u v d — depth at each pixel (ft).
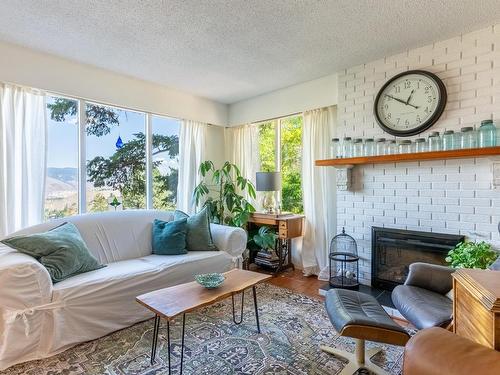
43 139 9.44
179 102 13.29
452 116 8.59
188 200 13.67
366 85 10.30
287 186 13.97
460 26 7.92
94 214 9.85
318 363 6.14
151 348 6.71
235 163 15.35
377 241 9.95
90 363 6.14
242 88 13.03
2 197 8.57
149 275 8.25
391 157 8.93
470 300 3.51
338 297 6.43
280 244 12.77
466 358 2.64
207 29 7.96
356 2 6.77
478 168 8.17
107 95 10.89
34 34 8.24
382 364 6.11
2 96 8.69
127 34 8.24
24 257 6.71
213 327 7.70
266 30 8.02
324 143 11.94
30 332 6.20
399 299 6.51
